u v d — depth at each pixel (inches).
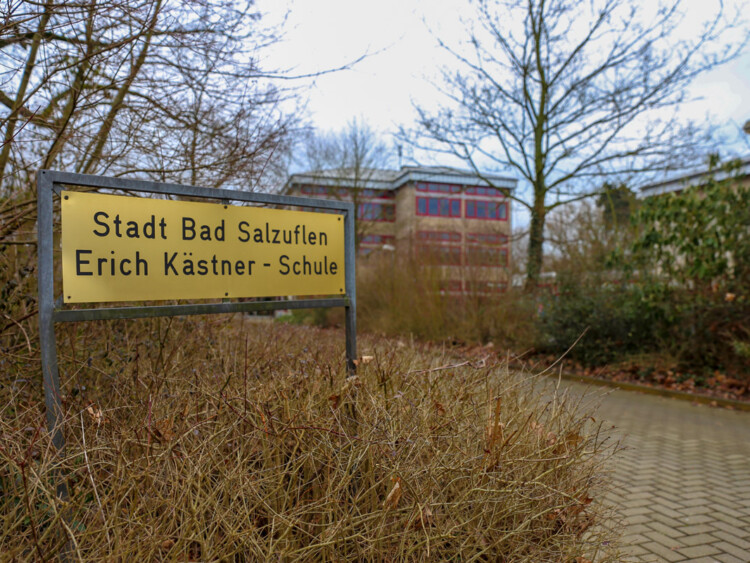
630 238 421.4
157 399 99.9
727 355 313.4
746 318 304.0
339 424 83.0
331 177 1061.1
